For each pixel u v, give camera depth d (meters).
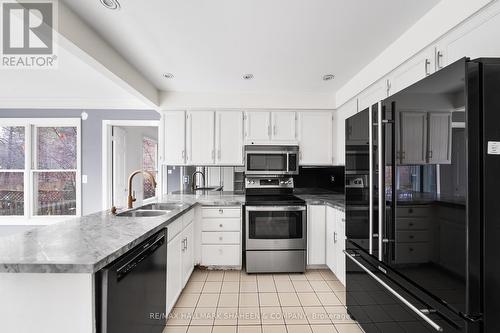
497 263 0.93
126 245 1.23
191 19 1.70
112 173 4.01
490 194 0.94
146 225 1.64
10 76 2.86
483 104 0.94
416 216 1.22
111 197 3.97
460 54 1.42
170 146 3.32
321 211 2.96
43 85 3.18
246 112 3.35
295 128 3.37
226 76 2.75
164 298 1.81
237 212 2.95
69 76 2.87
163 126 3.33
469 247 0.94
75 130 3.95
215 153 3.33
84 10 1.60
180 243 2.28
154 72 2.65
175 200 2.96
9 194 3.85
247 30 1.84
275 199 3.08
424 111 1.16
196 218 2.94
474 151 0.94
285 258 2.90
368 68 2.44
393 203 1.40
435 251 1.10
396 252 1.37
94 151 3.88
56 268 0.99
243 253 3.09
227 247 2.95
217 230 2.94
